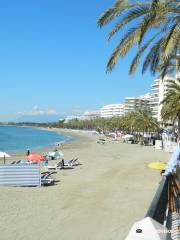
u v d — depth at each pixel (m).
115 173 32.66
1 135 150.12
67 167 37.84
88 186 25.72
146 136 102.06
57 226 15.65
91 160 46.53
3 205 19.44
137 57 16.23
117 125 163.62
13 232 14.77
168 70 23.05
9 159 50.41
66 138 143.62
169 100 45.69
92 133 199.12
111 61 14.68
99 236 14.26
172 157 6.79
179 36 13.93
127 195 22.30
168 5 12.59
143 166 38.00
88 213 17.84
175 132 71.94
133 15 13.93
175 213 6.87
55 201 20.59
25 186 25.77
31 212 17.98
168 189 6.90
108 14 14.20
